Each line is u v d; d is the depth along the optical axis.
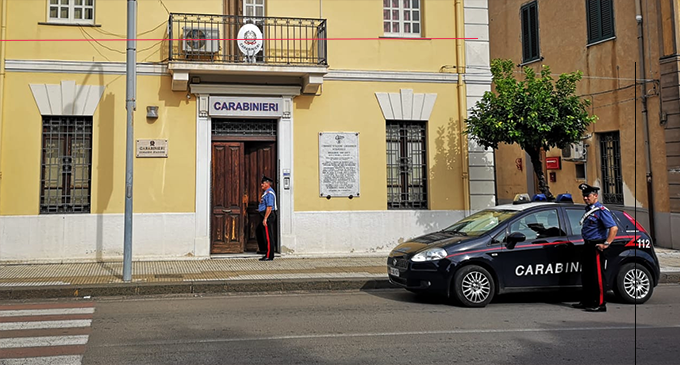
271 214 12.41
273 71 12.34
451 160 13.80
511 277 8.42
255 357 5.66
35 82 11.96
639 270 8.79
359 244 13.16
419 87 13.76
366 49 13.58
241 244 12.96
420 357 5.69
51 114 11.97
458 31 14.05
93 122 12.11
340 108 13.31
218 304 8.63
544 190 12.20
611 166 16.31
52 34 12.11
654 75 14.77
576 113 11.82
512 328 7.00
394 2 14.06
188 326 7.05
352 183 13.23
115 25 12.38
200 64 12.00
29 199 11.76
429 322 7.33
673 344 6.25
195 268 11.25
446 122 13.84
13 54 11.94
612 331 6.88
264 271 10.95
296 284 9.99
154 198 12.27
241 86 12.66
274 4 13.22
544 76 12.41
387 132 13.72
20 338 6.38
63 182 12.10
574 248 8.66
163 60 12.52
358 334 6.65
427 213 13.53
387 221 13.33
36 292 9.08
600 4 16.45
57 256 11.77
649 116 14.96
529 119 11.55
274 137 13.18
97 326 7.04
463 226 9.38
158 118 12.40
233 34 13.07
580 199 17.23
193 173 12.48
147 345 6.11
